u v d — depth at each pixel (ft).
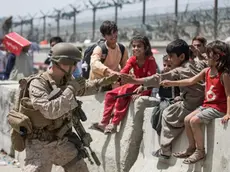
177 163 13.96
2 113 24.95
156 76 13.60
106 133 16.88
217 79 12.23
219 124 12.16
